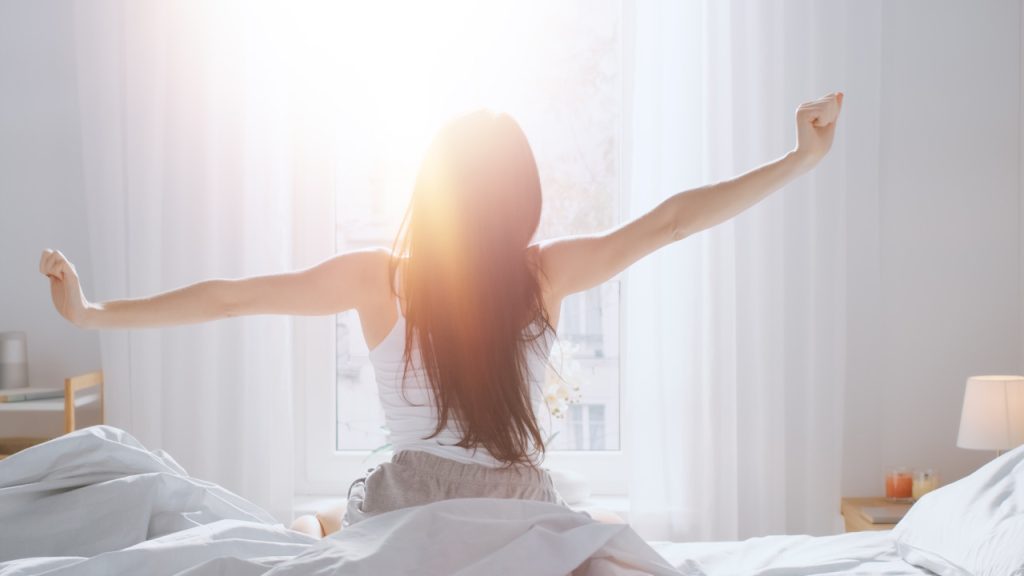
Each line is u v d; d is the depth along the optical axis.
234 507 1.90
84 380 3.12
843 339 3.22
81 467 1.79
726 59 3.21
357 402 3.56
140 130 3.21
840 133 3.22
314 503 3.41
